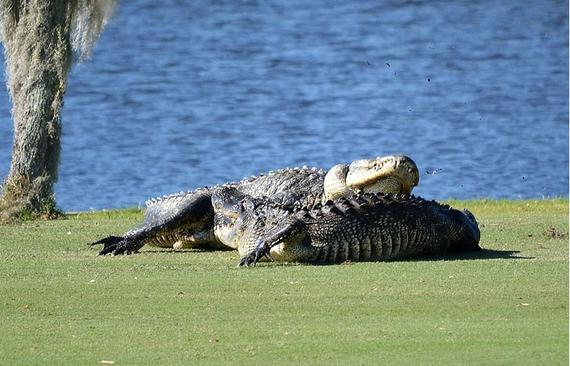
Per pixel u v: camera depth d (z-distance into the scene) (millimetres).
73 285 49375
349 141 167625
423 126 179125
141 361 38062
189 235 61125
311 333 41031
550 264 52812
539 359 37344
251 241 56469
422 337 40188
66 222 72750
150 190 126688
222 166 146375
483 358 37562
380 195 56250
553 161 144875
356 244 54531
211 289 48156
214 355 38562
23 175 76062
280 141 167750
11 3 76375
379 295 46469
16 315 44250
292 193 61031
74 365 37719
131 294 47469
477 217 73125
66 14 76500
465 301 45219
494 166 142125
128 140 165125
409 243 55469
